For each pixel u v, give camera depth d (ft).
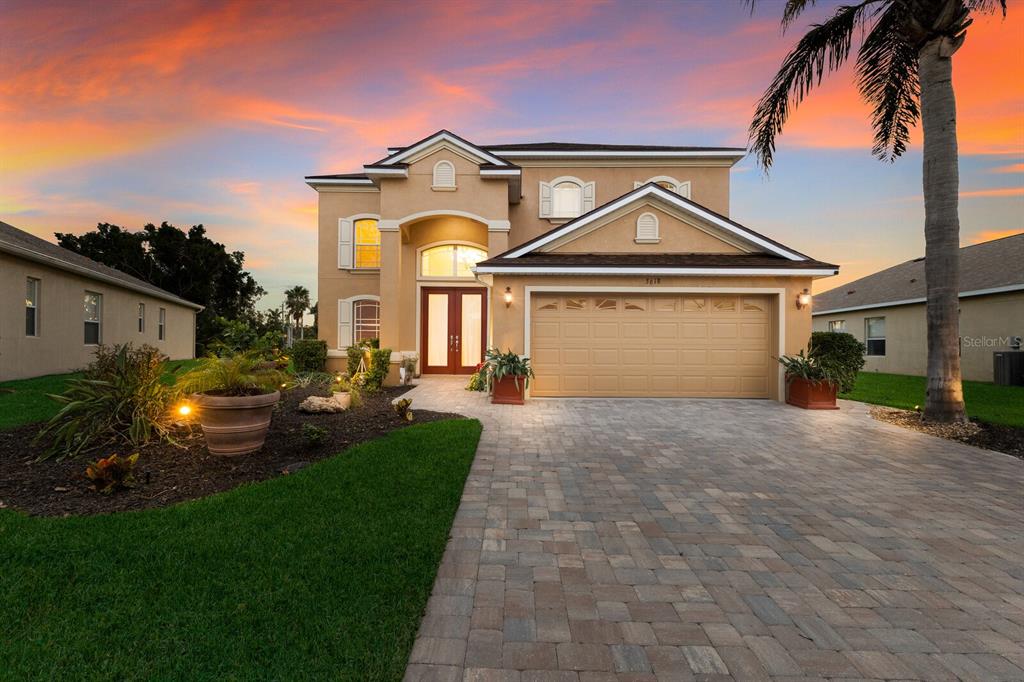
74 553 9.04
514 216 48.03
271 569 8.75
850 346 35.27
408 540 10.16
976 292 46.42
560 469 16.55
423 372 44.73
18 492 12.28
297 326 149.59
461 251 44.86
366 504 12.15
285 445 17.30
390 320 39.01
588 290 32.35
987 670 6.71
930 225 24.86
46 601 7.58
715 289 32.07
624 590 8.73
